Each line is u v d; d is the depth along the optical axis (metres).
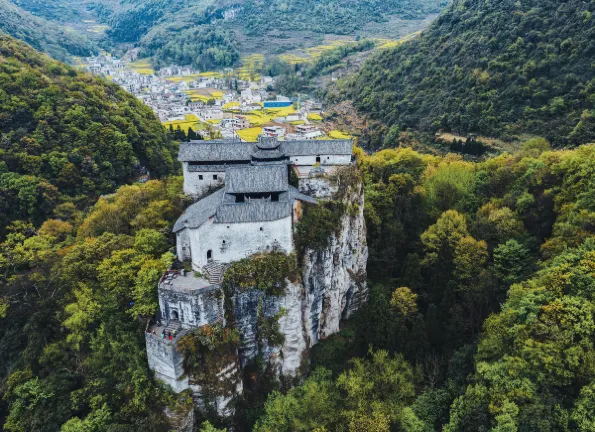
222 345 66.69
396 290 85.94
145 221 83.38
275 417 65.81
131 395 63.06
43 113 123.88
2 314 75.44
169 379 63.31
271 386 73.31
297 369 76.25
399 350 78.50
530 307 63.00
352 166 90.06
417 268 93.44
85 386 65.81
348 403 68.38
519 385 57.78
